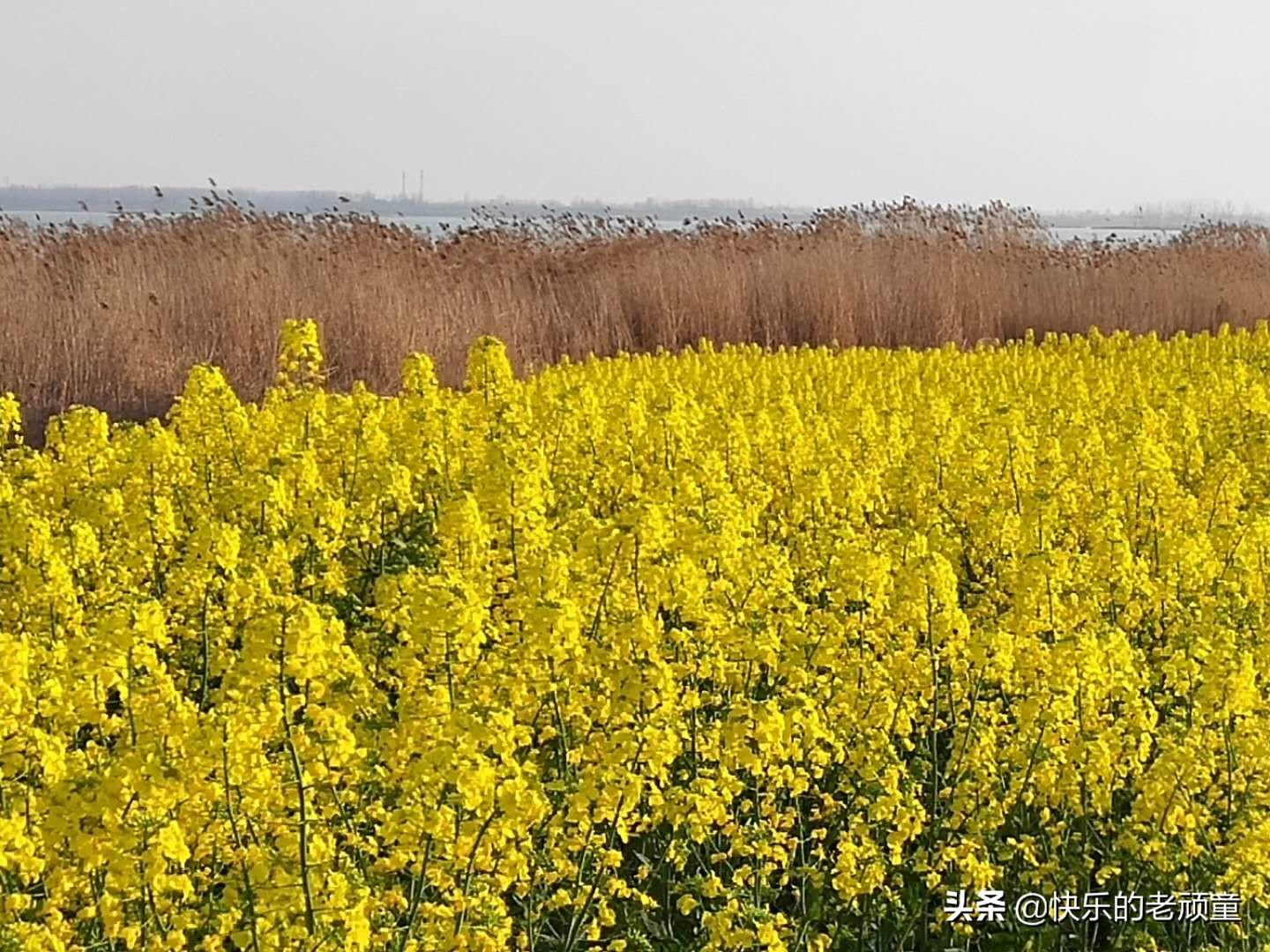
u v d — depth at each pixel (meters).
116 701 5.59
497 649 5.52
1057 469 8.26
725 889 4.90
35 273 15.43
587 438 9.10
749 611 6.00
